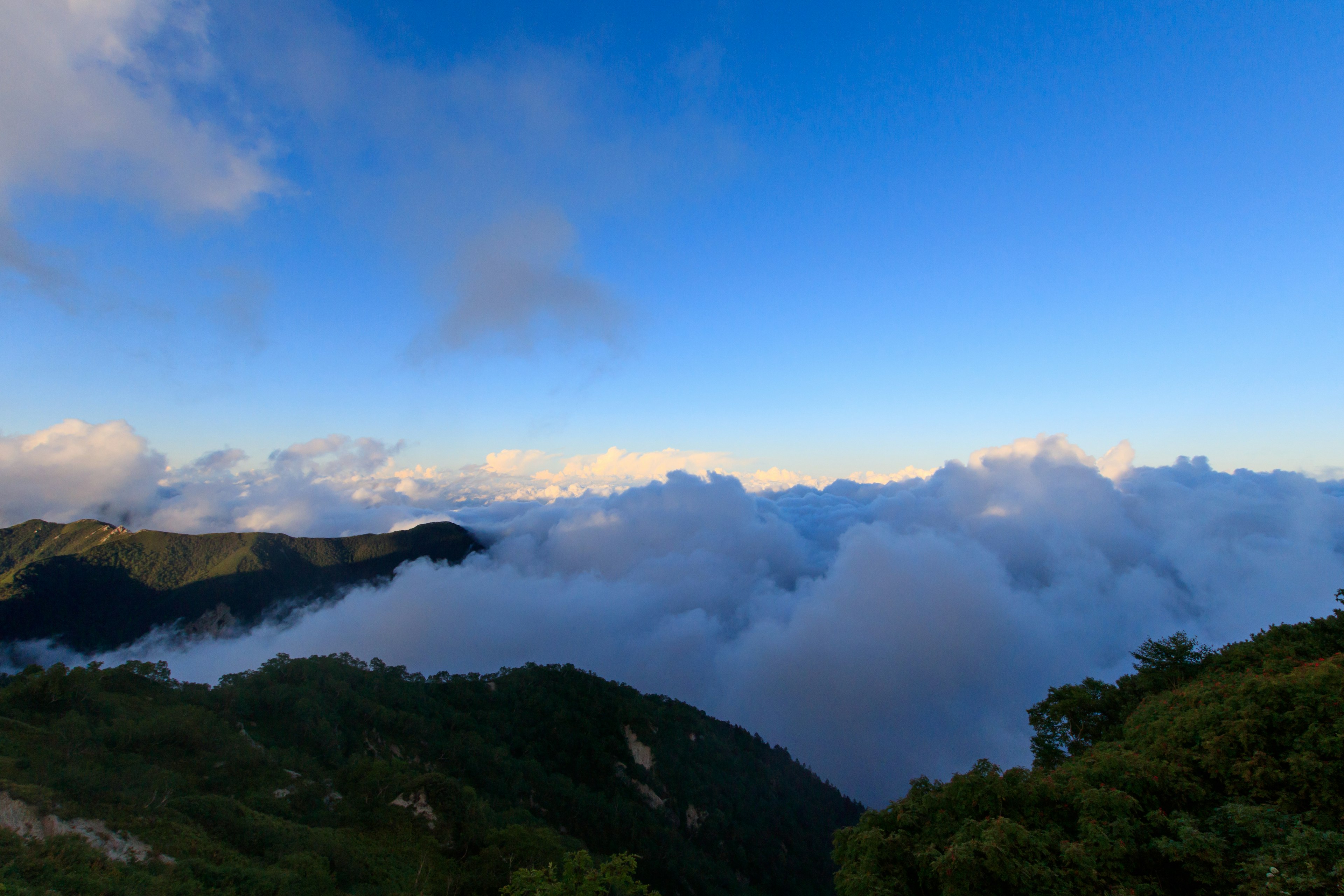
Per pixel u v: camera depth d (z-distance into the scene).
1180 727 21.59
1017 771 20.27
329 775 58.44
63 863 25.08
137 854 29.16
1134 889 14.90
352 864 39.56
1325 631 31.12
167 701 57.44
